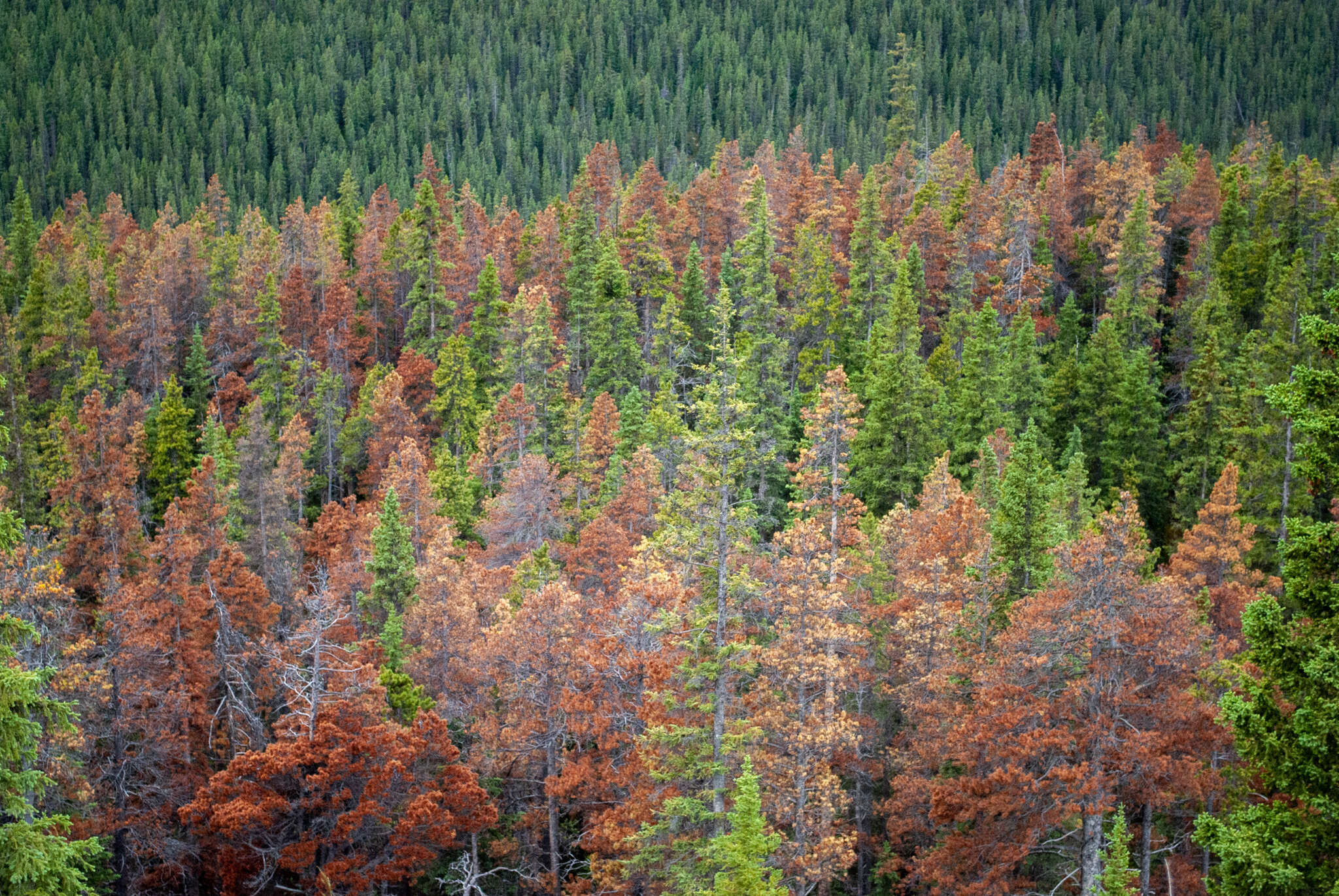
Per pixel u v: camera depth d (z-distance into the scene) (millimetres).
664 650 35031
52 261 105125
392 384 76062
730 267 89438
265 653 40750
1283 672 18016
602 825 34250
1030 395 70000
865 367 73688
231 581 43719
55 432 65250
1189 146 145375
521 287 76750
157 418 72688
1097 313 95125
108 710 36375
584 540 53125
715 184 109562
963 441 65812
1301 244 84438
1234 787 26438
